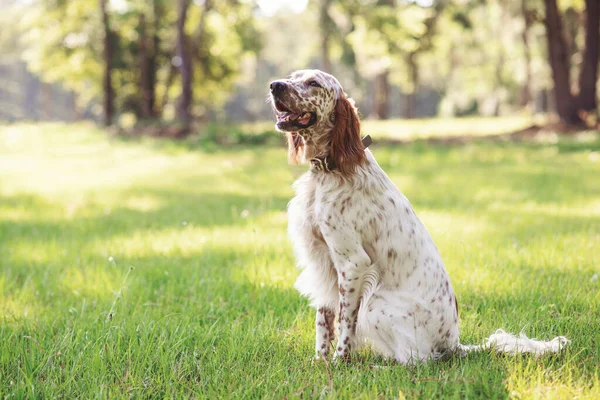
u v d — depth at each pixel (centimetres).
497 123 3203
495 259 596
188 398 322
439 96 8219
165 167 1709
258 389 337
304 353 407
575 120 2489
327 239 386
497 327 438
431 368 364
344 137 381
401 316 373
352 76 5941
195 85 4056
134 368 352
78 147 2434
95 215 935
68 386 336
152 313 461
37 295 519
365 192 379
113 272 579
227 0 3547
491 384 338
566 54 2505
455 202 1018
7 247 712
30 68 4000
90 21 3812
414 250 380
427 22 4216
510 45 4012
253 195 1144
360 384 342
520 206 959
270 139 2402
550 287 514
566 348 380
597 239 674
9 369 366
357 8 2864
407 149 2091
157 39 3991
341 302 387
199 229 791
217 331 417
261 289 526
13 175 1555
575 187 1171
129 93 4147
